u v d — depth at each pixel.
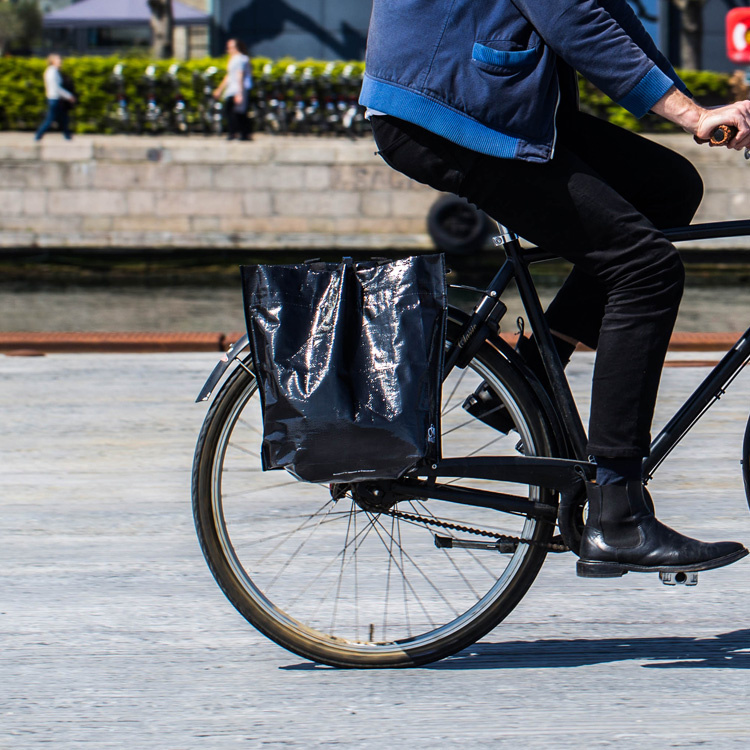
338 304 4.15
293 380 4.10
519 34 3.97
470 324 4.34
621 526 4.24
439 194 31.36
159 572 5.86
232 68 32.38
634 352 4.10
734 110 3.93
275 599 4.59
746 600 5.28
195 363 13.22
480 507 4.37
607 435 4.18
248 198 31.94
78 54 44.25
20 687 4.36
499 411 4.41
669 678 4.35
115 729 3.97
